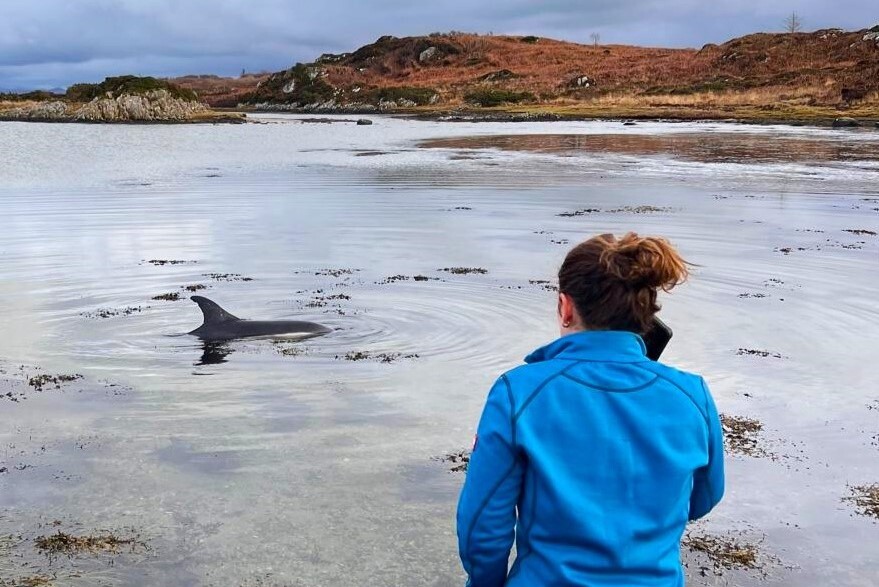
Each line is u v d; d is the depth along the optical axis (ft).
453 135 190.08
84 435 23.09
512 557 16.97
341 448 22.12
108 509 18.80
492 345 31.99
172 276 44.11
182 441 22.63
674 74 351.05
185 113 295.89
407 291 40.37
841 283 42.29
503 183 88.63
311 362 29.84
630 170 103.30
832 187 83.92
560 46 456.04
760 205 71.00
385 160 121.49
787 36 352.69
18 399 26.07
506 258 48.62
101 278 43.68
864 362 29.78
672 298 39.19
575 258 9.78
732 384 27.40
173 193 80.59
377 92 386.73
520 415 8.98
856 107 238.89
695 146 143.95
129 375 28.45
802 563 16.87
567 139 168.86
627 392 9.05
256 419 24.25
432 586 15.85
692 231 57.82
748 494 19.75
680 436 9.05
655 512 8.94
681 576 9.23
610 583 8.78
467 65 432.66
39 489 19.76
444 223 61.41
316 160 122.11
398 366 29.37
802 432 23.48
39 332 33.88
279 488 19.77
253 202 73.67
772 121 218.79
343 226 60.23
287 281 42.78
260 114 362.33
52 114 289.94
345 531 17.80
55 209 69.31
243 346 31.89
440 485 19.92
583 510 8.77
